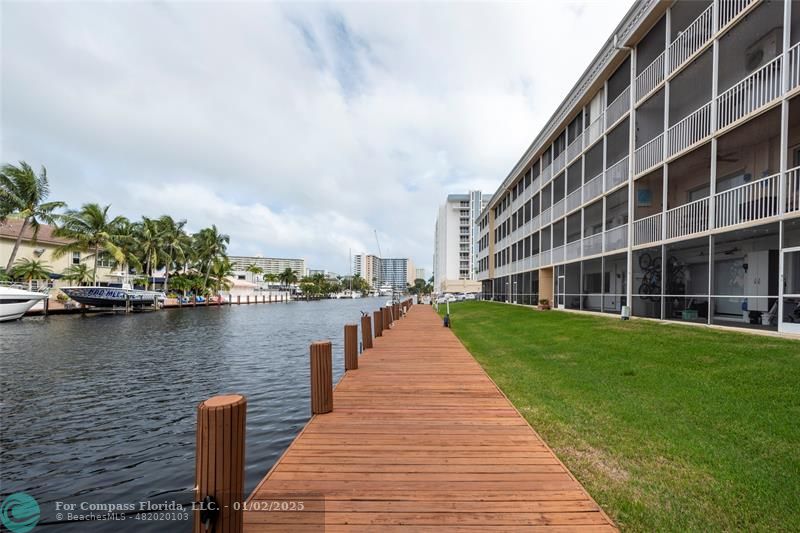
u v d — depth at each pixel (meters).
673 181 15.70
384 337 14.78
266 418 7.84
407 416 5.39
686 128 12.95
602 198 17.80
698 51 12.14
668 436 4.42
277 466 3.82
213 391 10.18
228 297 74.44
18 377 11.97
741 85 10.85
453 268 108.50
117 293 39.62
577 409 5.52
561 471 3.69
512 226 34.59
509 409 5.70
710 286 11.60
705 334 9.93
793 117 10.16
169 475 5.61
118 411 8.55
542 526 2.81
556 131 23.38
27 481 5.43
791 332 9.19
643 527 2.81
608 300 19.11
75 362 14.40
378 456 4.05
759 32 11.05
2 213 31.27
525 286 30.44
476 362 9.49
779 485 3.32
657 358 7.98
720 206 11.46
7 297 29.47
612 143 17.67
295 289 123.25
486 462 3.89
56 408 8.77
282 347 18.39
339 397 6.38
